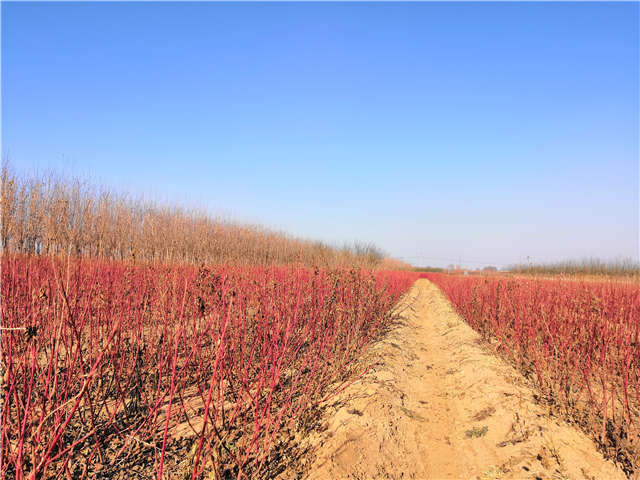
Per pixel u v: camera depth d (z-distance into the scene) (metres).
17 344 2.88
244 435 3.50
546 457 3.84
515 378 6.03
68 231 4.27
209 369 5.04
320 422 4.36
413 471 3.94
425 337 11.23
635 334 4.68
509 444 4.23
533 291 7.45
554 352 5.57
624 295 6.29
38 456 2.63
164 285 4.62
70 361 2.98
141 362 4.50
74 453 3.29
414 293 25.02
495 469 3.86
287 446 3.86
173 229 7.61
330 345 5.95
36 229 4.68
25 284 3.67
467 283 13.72
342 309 6.32
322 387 5.22
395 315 11.61
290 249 12.88
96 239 5.63
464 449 4.39
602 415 4.46
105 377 4.23
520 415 4.73
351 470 3.57
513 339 7.10
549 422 4.45
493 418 4.88
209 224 9.69
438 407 5.71
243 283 5.01
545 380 5.51
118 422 3.82
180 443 3.64
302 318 5.50
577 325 5.63
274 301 4.94
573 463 3.67
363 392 5.22
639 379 4.52
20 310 3.41
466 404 5.62
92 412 3.05
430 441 4.64
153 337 4.66
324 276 6.89
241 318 4.58
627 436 3.79
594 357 5.15
